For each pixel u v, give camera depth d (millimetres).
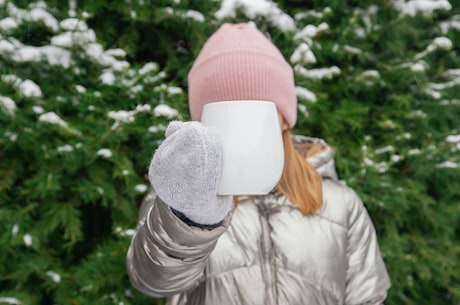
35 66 1305
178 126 524
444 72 1909
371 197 1637
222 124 579
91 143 1335
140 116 1405
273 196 957
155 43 1729
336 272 930
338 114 1691
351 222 1009
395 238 1760
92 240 1673
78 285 1425
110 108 1415
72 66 1332
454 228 1991
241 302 855
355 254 1006
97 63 1376
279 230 907
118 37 1620
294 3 1820
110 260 1407
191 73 926
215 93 843
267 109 592
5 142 1301
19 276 1375
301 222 925
